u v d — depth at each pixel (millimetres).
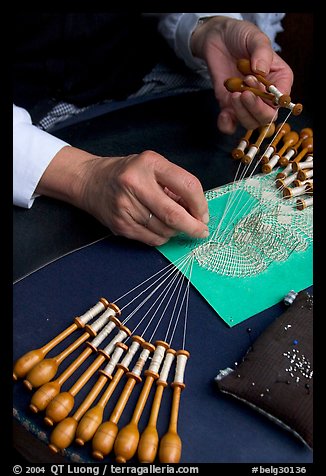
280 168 1076
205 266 860
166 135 1146
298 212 983
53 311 782
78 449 637
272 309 802
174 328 769
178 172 842
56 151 929
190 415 666
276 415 646
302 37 1438
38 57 1126
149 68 1278
